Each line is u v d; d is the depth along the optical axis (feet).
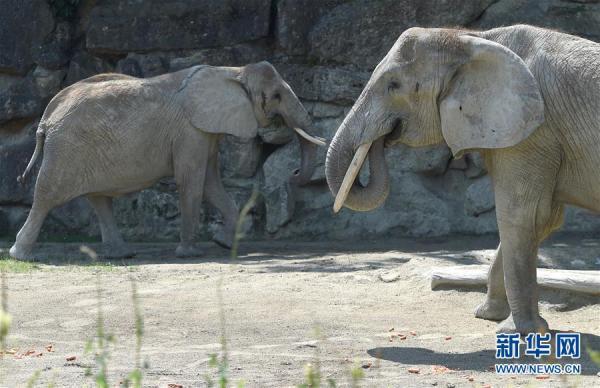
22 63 77.51
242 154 72.69
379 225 71.05
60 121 59.47
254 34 74.38
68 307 40.75
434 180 72.69
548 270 39.65
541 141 30.66
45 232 75.82
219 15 74.74
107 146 59.67
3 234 76.43
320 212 71.92
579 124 30.22
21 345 34.09
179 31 75.15
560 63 30.53
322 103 73.36
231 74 62.44
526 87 29.99
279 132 72.49
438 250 62.59
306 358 31.12
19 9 77.56
